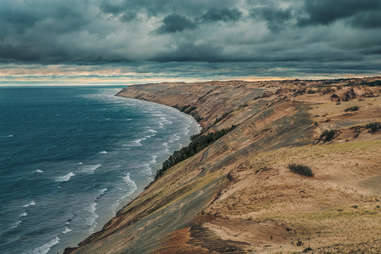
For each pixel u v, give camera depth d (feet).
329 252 42.88
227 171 143.02
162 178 224.33
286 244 51.96
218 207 80.74
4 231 163.63
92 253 116.06
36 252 145.07
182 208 110.63
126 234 116.26
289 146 169.99
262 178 94.89
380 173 86.33
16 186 233.76
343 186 81.25
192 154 272.92
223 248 55.01
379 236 48.06
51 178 252.62
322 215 63.57
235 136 245.65
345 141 139.74
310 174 90.79
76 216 180.86
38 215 182.91
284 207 72.49
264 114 266.57
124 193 216.95
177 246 62.95
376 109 196.75
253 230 61.67
